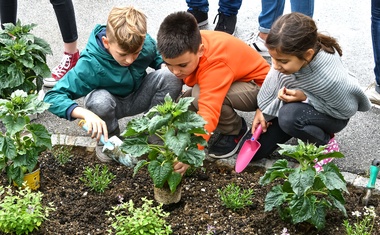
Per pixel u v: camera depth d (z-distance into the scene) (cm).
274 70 266
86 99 269
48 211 238
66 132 297
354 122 306
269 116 270
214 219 239
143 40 256
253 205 245
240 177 264
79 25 394
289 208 229
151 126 214
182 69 254
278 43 237
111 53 259
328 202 230
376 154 283
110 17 255
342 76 252
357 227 225
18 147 242
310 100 257
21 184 242
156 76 278
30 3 421
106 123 269
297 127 258
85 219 238
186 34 247
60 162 269
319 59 248
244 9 413
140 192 253
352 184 260
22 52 270
